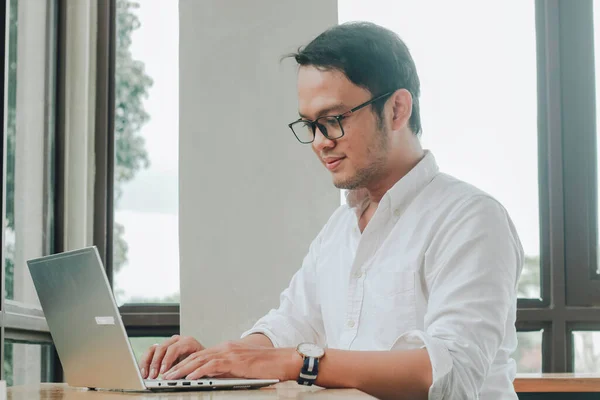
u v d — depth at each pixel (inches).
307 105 68.2
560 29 141.3
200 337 121.6
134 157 138.0
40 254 125.2
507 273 62.1
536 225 139.4
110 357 53.3
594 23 141.6
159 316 134.3
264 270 122.6
